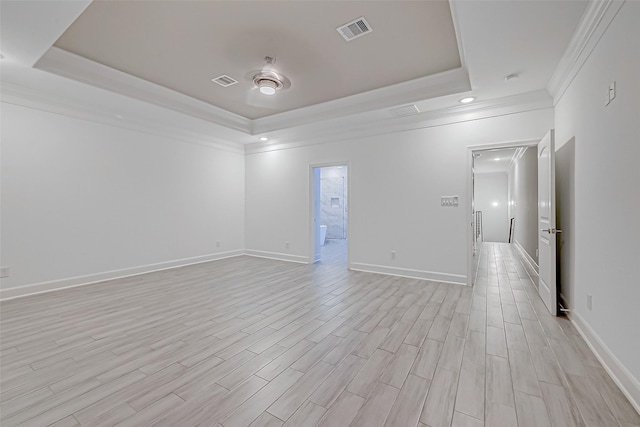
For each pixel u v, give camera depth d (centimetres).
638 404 152
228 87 385
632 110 163
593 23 204
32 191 349
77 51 299
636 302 158
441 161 412
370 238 475
